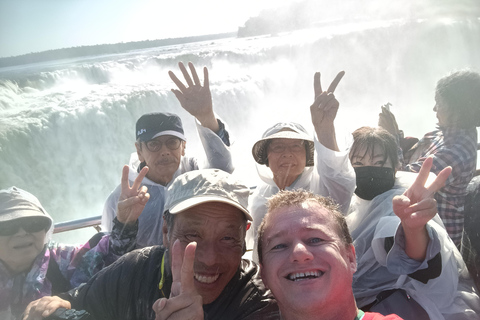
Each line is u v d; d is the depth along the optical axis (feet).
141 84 15.78
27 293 2.25
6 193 2.37
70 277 2.52
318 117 3.13
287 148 3.32
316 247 2.02
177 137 3.60
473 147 3.66
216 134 3.76
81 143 12.21
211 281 2.23
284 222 2.10
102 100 13.64
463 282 2.91
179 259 1.92
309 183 3.39
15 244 2.21
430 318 2.64
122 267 2.39
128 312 2.29
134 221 2.79
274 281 2.05
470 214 2.95
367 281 2.87
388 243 2.75
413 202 2.47
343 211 3.09
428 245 2.57
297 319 2.03
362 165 3.03
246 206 2.36
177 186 2.39
